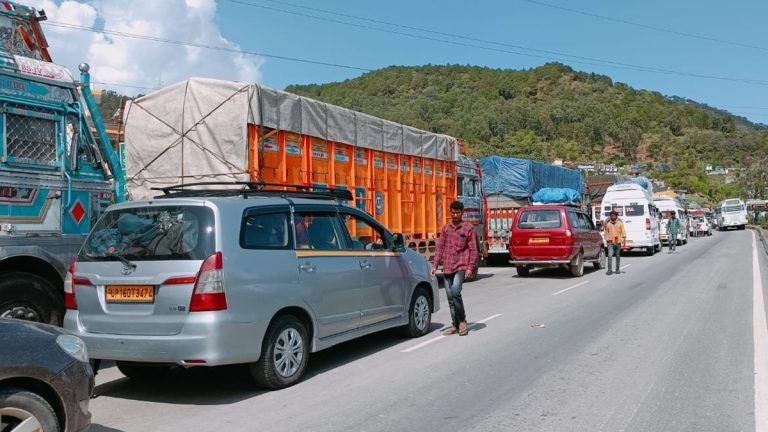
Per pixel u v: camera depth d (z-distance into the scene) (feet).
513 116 448.65
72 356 13.47
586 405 17.62
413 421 16.55
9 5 22.27
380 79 593.01
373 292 24.49
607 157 440.45
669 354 23.77
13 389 12.34
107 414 17.81
